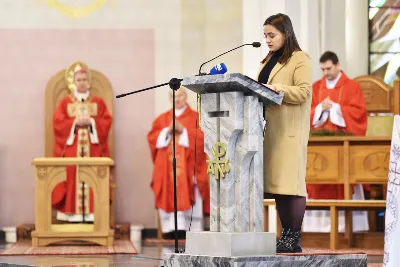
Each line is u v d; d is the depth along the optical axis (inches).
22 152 812.0
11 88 814.5
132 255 581.6
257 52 768.9
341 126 704.4
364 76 765.9
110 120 788.0
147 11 824.9
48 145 801.6
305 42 788.6
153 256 570.9
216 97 382.3
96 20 821.9
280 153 414.3
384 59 845.2
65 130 778.2
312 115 714.2
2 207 808.3
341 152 636.7
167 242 737.0
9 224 808.9
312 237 658.8
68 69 796.0
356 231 673.6
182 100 786.2
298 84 412.5
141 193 817.5
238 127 377.4
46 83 816.3
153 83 821.2
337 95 716.0
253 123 381.1
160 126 783.1
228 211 380.2
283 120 414.3
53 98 800.9
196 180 775.1
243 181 382.6
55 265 490.6
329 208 627.5
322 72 778.8
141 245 697.0
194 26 825.5
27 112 814.5
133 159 817.5
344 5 827.4
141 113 818.8
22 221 809.5
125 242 720.3
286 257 376.8
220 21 823.7
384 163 631.2
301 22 788.6
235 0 824.9
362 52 830.5
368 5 841.5
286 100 408.2
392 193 353.1
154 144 780.6
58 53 818.8
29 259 543.2
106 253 591.2
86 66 792.9
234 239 370.6
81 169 669.9
